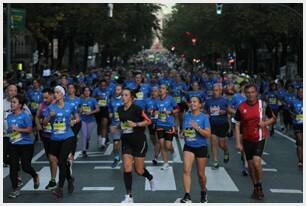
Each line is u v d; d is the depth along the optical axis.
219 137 14.91
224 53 80.69
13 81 23.09
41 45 47.94
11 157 10.91
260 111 10.69
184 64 128.62
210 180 12.80
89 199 10.70
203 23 53.66
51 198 10.77
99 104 18.31
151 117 14.78
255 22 42.06
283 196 11.17
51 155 11.09
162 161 15.61
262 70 75.19
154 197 10.89
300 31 41.12
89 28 44.69
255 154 10.73
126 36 56.72
